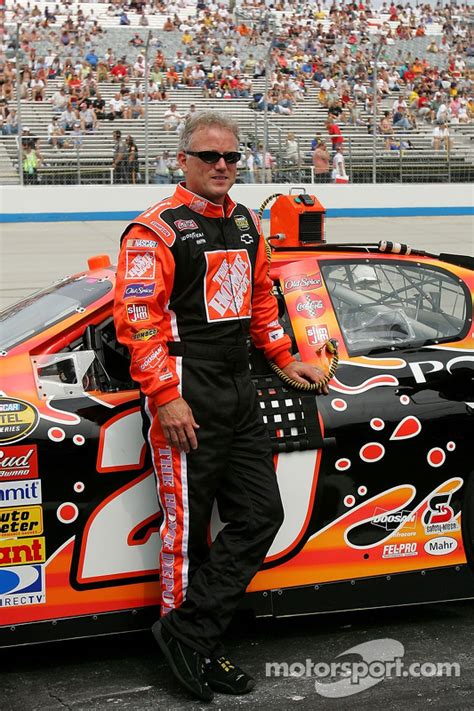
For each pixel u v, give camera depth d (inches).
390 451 118.7
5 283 429.7
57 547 108.7
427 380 122.3
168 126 773.9
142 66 932.0
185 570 107.2
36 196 711.1
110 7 1191.6
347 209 766.5
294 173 759.7
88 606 111.1
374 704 106.4
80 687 110.3
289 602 117.4
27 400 109.7
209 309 105.2
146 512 111.7
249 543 107.0
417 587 122.6
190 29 1119.0
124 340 103.5
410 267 129.6
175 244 103.1
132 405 112.5
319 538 117.3
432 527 122.0
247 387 108.4
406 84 1002.7
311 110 880.9
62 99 804.0
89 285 123.7
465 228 692.1
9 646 109.1
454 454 121.6
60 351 115.5
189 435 103.3
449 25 1259.8
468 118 932.6
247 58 1051.3
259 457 108.7
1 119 780.6
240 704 106.3
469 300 130.3
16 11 1082.1
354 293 126.3
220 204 106.4
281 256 128.3
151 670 114.6
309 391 117.3
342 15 1270.9
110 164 727.1
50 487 107.8
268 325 115.5
